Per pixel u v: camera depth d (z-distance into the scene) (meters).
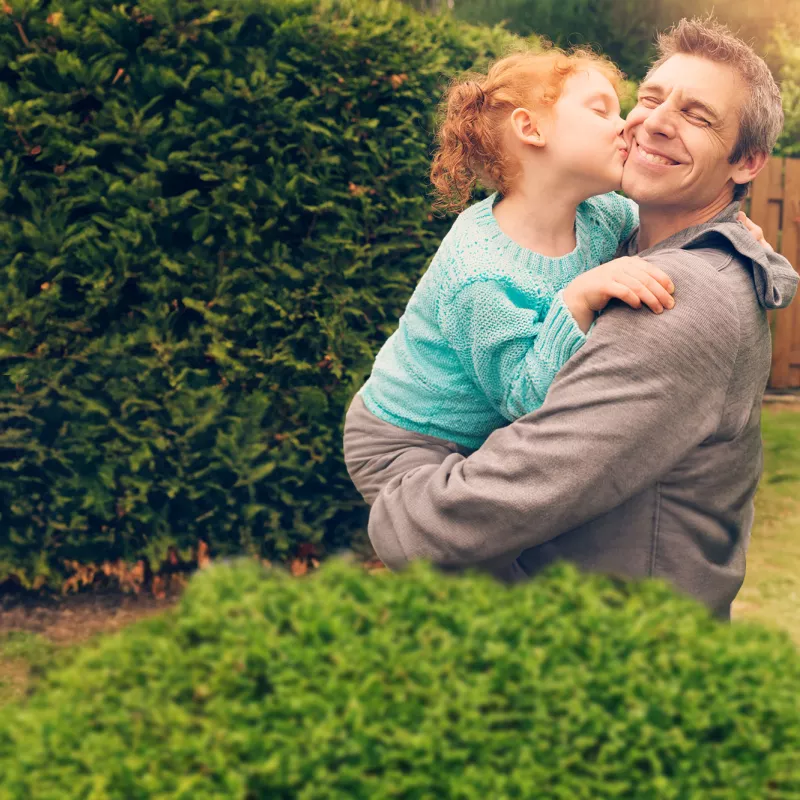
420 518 1.51
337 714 1.26
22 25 4.08
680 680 1.31
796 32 11.61
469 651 1.35
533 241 1.66
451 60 5.09
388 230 4.66
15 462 4.24
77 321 4.21
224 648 1.34
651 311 1.45
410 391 1.72
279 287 4.46
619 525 1.56
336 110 4.54
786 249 9.58
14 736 1.25
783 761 1.23
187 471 4.43
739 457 1.58
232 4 4.30
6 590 4.57
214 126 4.28
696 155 1.56
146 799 1.16
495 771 1.21
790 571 4.77
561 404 1.44
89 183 4.18
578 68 1.66
